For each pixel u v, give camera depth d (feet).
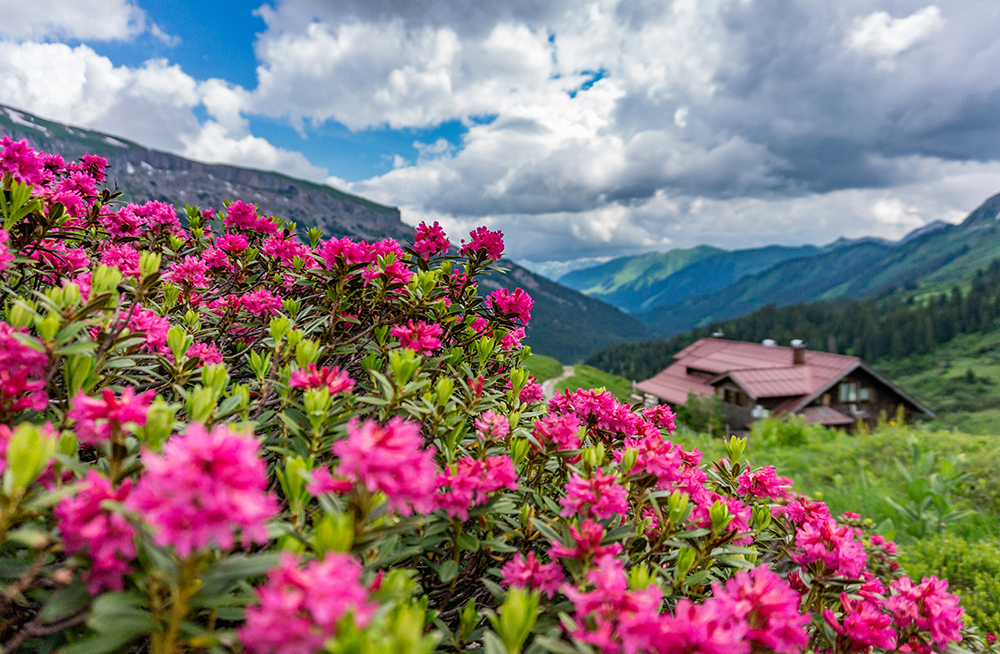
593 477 6.07
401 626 3.60
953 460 28.89
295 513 4.77
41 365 5.08
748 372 111.96
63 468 4.44
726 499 7.80
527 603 4.23
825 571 7.18
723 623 4.51
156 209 12.25
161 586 3.96
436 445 6.93
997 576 18.67
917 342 417.49
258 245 13.15
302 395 6.81
